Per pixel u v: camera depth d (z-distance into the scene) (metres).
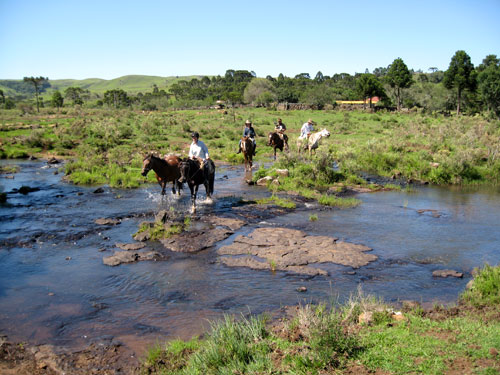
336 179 18.64
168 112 79.44
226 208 13.18
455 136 29.92
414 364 4.41
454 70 69.75
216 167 23.48
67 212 12.44
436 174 19.31
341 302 6.71
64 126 40.62
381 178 20.09
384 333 5.23
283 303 6.70
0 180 18.41
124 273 7.90
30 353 5.24
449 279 7.77
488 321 5.76
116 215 12.10
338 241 9.98
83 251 9.12
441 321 5.79
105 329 5.86
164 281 7.55
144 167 13.29
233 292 7.11
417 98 92.38
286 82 166.50
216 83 195.25
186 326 5.95
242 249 9.21
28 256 8.77
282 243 9.61
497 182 19.02
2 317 6.18
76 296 6.93
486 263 7.41
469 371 4.20
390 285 7.47
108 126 35.28
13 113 68.31
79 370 4.86
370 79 83.62
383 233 10.73
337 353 4.71
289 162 20.34
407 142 29.39
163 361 4.96
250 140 20.06
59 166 23.69
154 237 9.92
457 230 11.05
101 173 19.50
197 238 9.91
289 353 4.80
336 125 44.78
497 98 61.00
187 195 15.26
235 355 4.72
